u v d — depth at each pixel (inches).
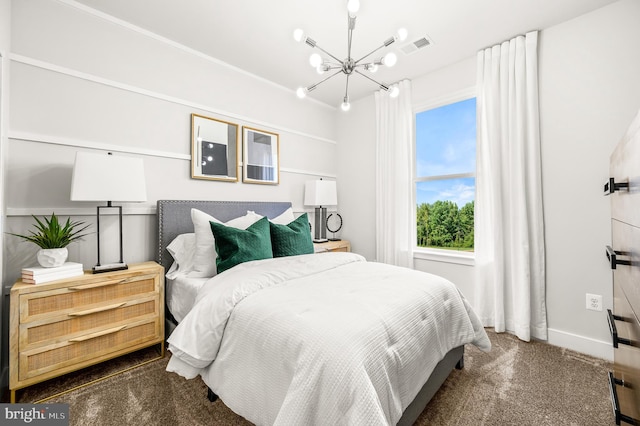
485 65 103.4
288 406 37.4
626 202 45.7
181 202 95.8
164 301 87.0
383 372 41.0
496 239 99.2
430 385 57.7
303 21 88.4
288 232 97.9
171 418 56.3
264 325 48.3
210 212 103.3
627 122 78.5
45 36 74.7
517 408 59.8
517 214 95.0
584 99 84.8
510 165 96.5
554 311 90.4
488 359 80.4
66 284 64.0
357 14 85.2
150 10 83.1
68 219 74.0
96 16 82.5
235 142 115.6
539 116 92.8
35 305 60.5
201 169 104.8
